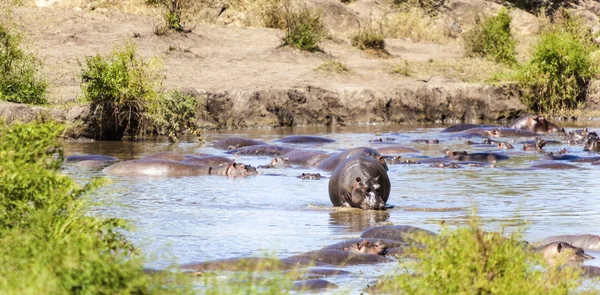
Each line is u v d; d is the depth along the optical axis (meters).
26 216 24.31
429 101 99.62
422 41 130.62
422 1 152.12
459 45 128.00
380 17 139.88
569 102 106.56
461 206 46.91
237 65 100.56
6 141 25.81
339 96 95.88
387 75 105.19
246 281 25.62
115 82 77.56
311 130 89.00
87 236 23.89
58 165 26.38
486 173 60.09
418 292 22.20
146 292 19.88
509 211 45.09
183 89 87.19
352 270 31.06
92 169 59.44
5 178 24.41
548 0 167.62
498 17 121.94
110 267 19.53
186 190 51.50
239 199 48.69
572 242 36.25
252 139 78.56
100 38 99.25
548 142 79.69
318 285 28.14
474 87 101.88
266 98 91.81
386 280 27.59
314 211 45.53
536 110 105.69
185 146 74.88
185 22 113.12
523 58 122.38
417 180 56.81
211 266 30.14
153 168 58.03
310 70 102.50
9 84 77.19
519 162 66.12
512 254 22.28
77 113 76.69
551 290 22.16
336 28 129.62
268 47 108.88
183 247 35.22
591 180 56.34
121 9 114.69
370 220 42.72
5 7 102.00
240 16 121.56
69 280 18.95
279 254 34.06
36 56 86.06
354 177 46.59
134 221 41.00
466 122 100.75
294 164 64.94
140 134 81.06
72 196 25.50
